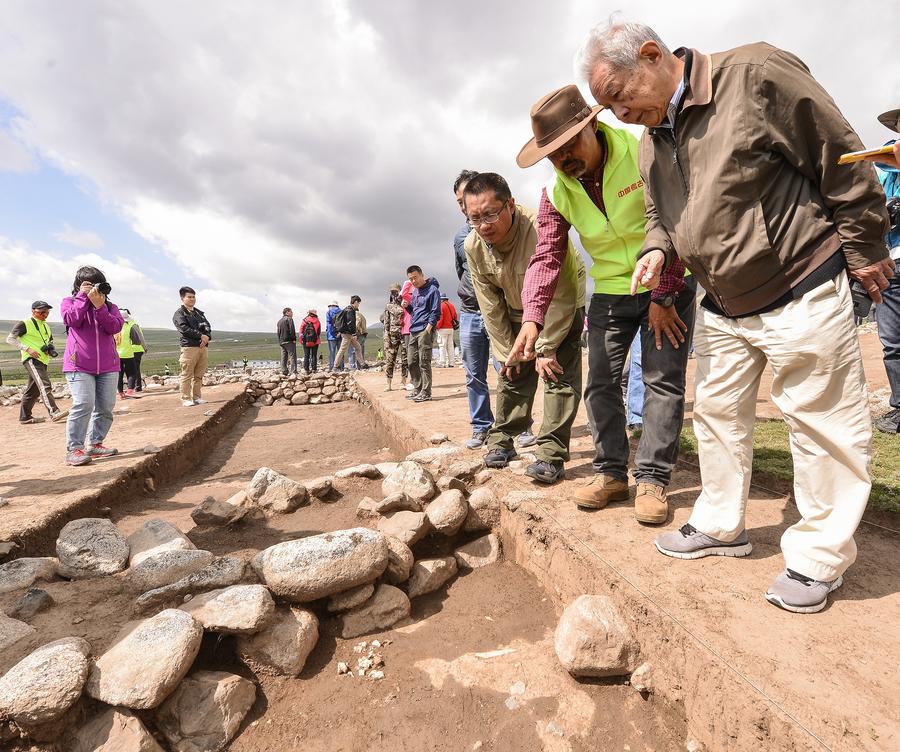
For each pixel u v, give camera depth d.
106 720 1.64
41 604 2.08
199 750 1.69
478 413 4.07
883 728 1.19
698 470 3.03
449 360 13.23
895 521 2.16
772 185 1.53
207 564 2.33
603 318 2.48
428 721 1.76
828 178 1.46
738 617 1.62
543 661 1.99
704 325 1.88
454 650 2.11
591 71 1.66
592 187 2.30
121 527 3.63
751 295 1.63
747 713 1.32
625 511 2.51
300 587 2.12
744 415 1.86
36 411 9.41
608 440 2.54
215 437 7.43
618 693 1.77
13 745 1.55
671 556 2.03
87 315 4.46
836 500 1.59
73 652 1.70
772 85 1.44
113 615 2.06
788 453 3.03
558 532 2.34
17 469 4.36
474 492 3.07
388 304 9.11
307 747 1.71
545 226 2.54
